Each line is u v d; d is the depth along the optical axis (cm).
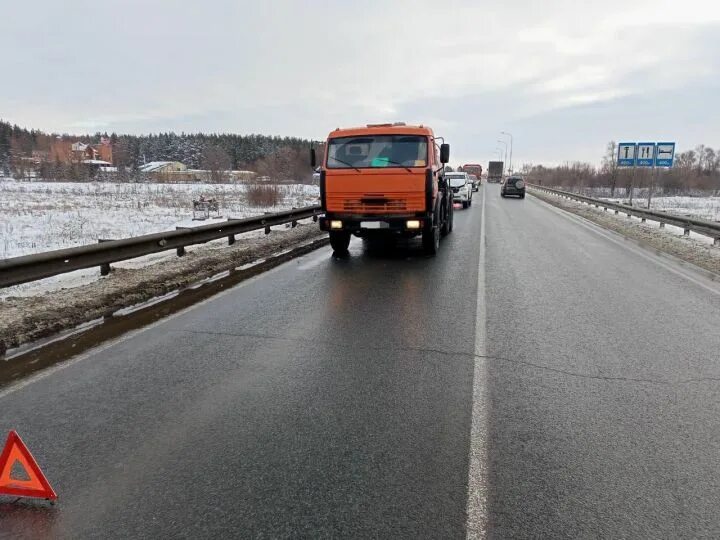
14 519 253
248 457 307
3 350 493
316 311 639
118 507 262
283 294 732
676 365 459
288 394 395
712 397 392
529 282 820
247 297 713
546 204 3138
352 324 583
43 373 438
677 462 302
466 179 2708
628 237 1454
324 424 347
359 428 342
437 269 933
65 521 251
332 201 1032
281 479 284
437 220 1136
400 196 1004
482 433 335
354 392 398
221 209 2427
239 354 484
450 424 347
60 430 340
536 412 366
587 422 351
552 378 427
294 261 1023
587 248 1216
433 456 307
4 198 2855
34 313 595
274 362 463
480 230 1599
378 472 290
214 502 265
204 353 486
